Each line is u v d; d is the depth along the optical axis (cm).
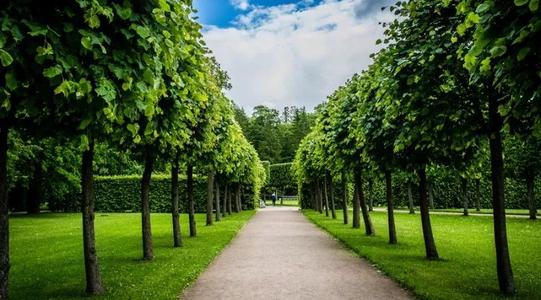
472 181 3450
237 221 2391
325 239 1488
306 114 8494
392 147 962
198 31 619
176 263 946
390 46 691
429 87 654
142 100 475
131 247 1255
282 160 8044
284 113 11500
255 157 3462
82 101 422
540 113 430
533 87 407
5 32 346
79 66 389
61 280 793
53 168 3058
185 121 874
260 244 1344
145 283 740
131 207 3791
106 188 3816
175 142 762
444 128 674
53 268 927
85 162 695
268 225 2180
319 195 3628
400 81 664
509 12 391
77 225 2195
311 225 2169
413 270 826
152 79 448
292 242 1395
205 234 1625
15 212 3734
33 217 2928
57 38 368
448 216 2725
